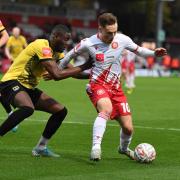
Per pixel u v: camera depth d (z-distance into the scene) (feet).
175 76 343.26
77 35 321.11
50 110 69.00
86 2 435.12
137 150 67.10
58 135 89.40
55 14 372.99
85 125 102.01
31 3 383.65
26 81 68.08
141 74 336.49
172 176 60.08
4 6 354.54
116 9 434.71
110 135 90.27
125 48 68.08
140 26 435.12
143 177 59.31
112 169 63.16
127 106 67.41
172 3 450.71
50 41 67.56
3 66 283.59
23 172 60.85
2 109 124.36
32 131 92.94
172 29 456.45
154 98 169.78
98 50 66.39
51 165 64.75
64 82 242.58
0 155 70.64
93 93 66.85
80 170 62.34
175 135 91.91
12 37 158.92
